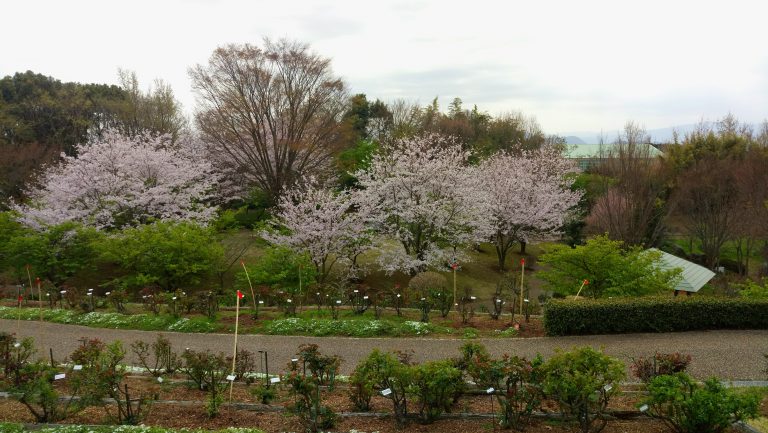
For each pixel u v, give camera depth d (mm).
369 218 21891
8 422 6836
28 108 38438
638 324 12891
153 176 24234
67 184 22234
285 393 8523
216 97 26391
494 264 28000
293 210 21578
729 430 6898
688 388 6863
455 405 7730
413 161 22484
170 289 17812
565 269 16016
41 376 7797
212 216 23328
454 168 22750
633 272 15172
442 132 38562
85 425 6723
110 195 22078
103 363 7613
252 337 12844
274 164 29906
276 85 26406
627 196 22609
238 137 26828
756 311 13047
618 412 7254
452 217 22406
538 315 14852
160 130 33719
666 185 27844
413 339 12523
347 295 16141
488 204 23281
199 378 8562
